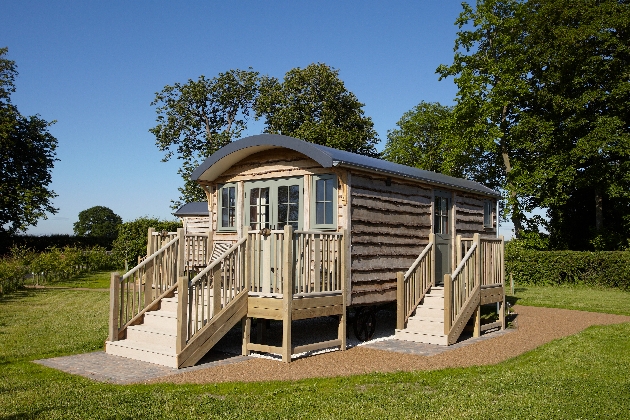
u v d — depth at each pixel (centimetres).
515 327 1242
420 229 1200
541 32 2717
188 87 3734
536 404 595
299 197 1053
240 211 1155
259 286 912
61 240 4097
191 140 3781
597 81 2595
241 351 943
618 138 2466
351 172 998
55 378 723
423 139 4156
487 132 2908
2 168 3912
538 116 2772
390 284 1092
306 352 909
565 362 822
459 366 812
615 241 2719
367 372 771
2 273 1816
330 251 959
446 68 3123
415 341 1037
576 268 2331
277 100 3497
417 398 622
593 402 602
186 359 805
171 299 988
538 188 2780
